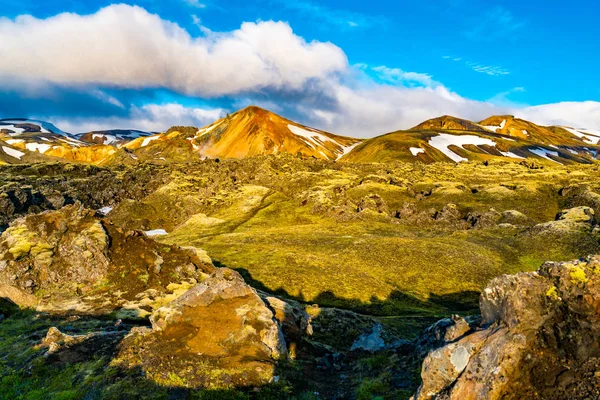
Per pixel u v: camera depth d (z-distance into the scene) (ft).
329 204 547.49
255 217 543.80
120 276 134.41
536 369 40.32
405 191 598.34
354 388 65.21
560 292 44.01
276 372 66.59
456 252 289.94
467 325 51.13
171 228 596.29
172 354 68.74
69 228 146.72
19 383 66.64
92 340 79.61
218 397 58.95
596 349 39.60
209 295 82.53
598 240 294.05
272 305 99.14
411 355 69.41
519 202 496.23
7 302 118.62
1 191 559.38
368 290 227.61
